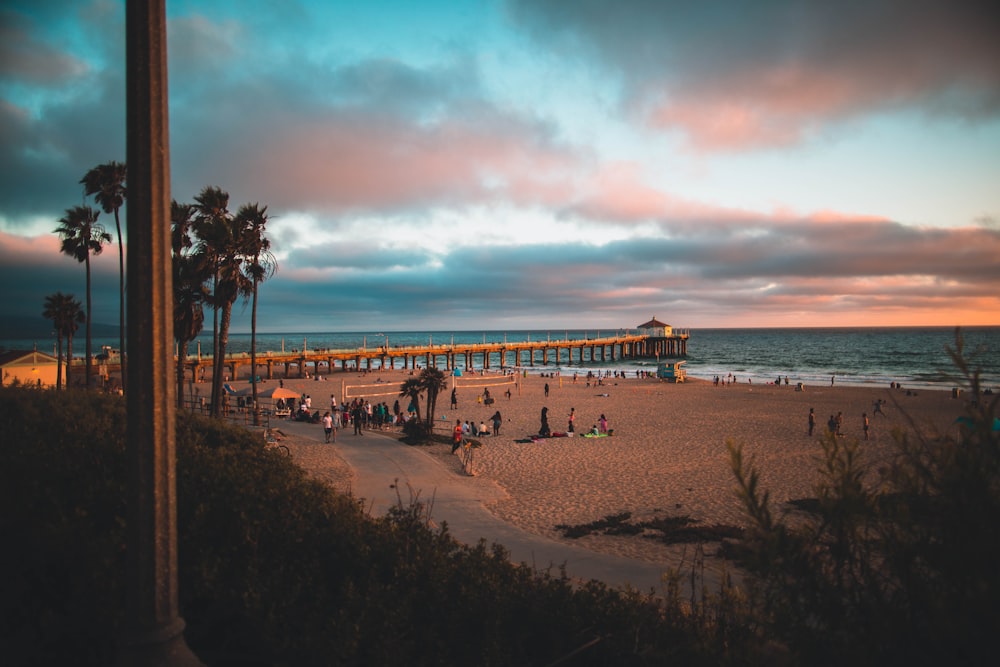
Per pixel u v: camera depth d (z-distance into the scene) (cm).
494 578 476
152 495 283
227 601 409
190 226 2748
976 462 235
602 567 1051
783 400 4556
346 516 568
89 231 3422
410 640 388
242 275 2712
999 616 215
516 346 9919
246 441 948
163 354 287
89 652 365
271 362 6881
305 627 377
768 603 286
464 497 1598
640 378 7156
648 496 1712
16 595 383
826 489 303
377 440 2423
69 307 5044
